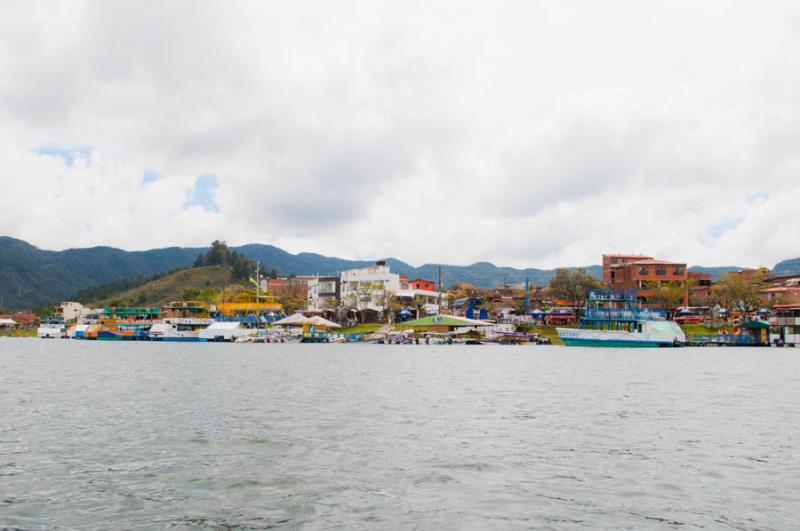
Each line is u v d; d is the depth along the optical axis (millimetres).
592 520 16328
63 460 22984
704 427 29938
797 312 144750
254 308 185625
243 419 32344
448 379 55750
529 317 176875
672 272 186250
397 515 16781
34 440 26688
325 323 163500
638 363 79812
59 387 48625
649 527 15805
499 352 111312
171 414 34125
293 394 43719
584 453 24094
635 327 131375
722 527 15812
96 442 26234
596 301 137000
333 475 20781
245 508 17422
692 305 188375
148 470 21484
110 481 20125
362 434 27984
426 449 24781
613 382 53062
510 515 16734
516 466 21984
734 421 31750
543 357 94688
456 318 158875
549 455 23734
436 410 35688
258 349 126062
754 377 58281
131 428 29625
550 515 16734
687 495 18531
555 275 177875
